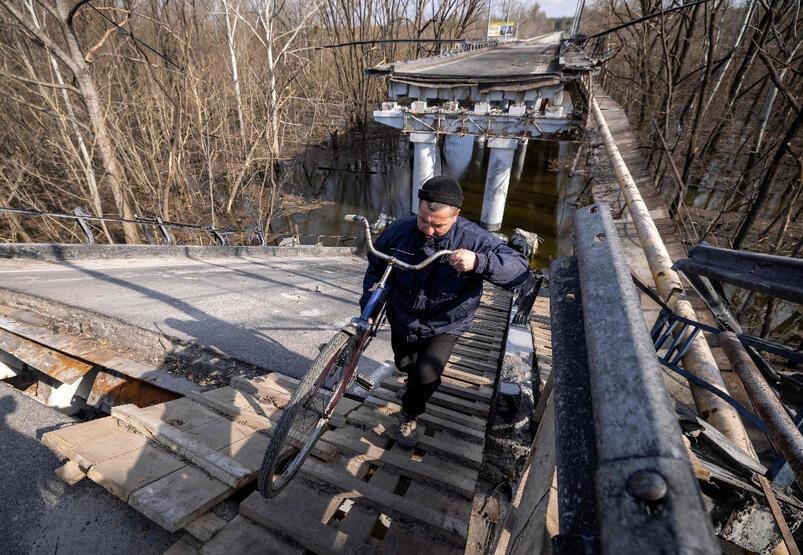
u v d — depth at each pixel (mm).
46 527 1834
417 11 29859
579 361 857
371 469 2434
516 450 3016
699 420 2053
